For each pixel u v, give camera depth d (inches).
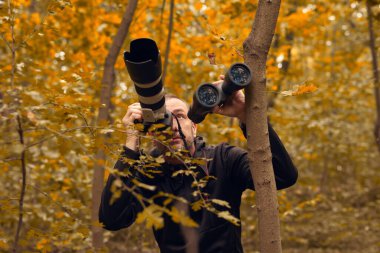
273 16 68.9
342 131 357.1
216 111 71.6
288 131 321.7
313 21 230.1
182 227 75.9
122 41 150.4
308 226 296.2
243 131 72.7
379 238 286.5
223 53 174.4
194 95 66.9
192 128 83.2
